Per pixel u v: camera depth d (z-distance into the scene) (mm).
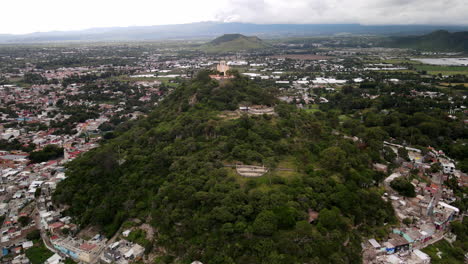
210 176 140625
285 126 186375
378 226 133750
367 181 150875
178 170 152500
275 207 118250
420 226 133750
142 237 131500
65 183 164875
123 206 147375
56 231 139250
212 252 112438
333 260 107500
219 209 120250
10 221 149125
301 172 145500
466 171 181625
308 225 112250
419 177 174625
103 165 170625
